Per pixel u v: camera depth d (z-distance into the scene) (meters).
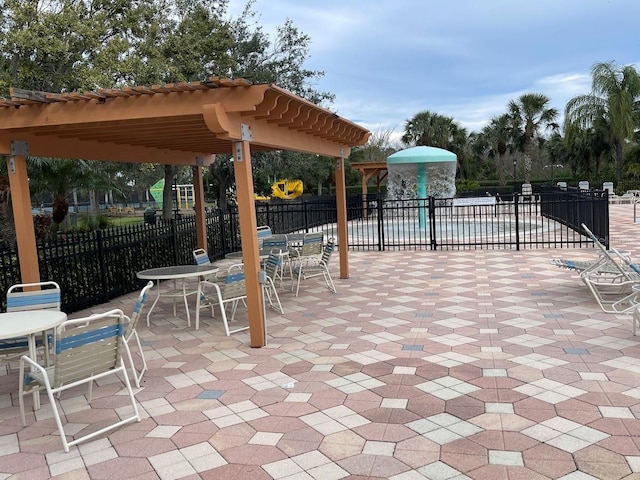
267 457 3.35
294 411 4.02
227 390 4.52
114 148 7.95
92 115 5.39
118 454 3.49
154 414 4.09
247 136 5.54
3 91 9.94
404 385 4.41
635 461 3.08
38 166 13.32
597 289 7.57
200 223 10.66
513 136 38.69
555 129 38.06
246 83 4.85
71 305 7.86
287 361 5.21
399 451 3.34
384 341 5.69
